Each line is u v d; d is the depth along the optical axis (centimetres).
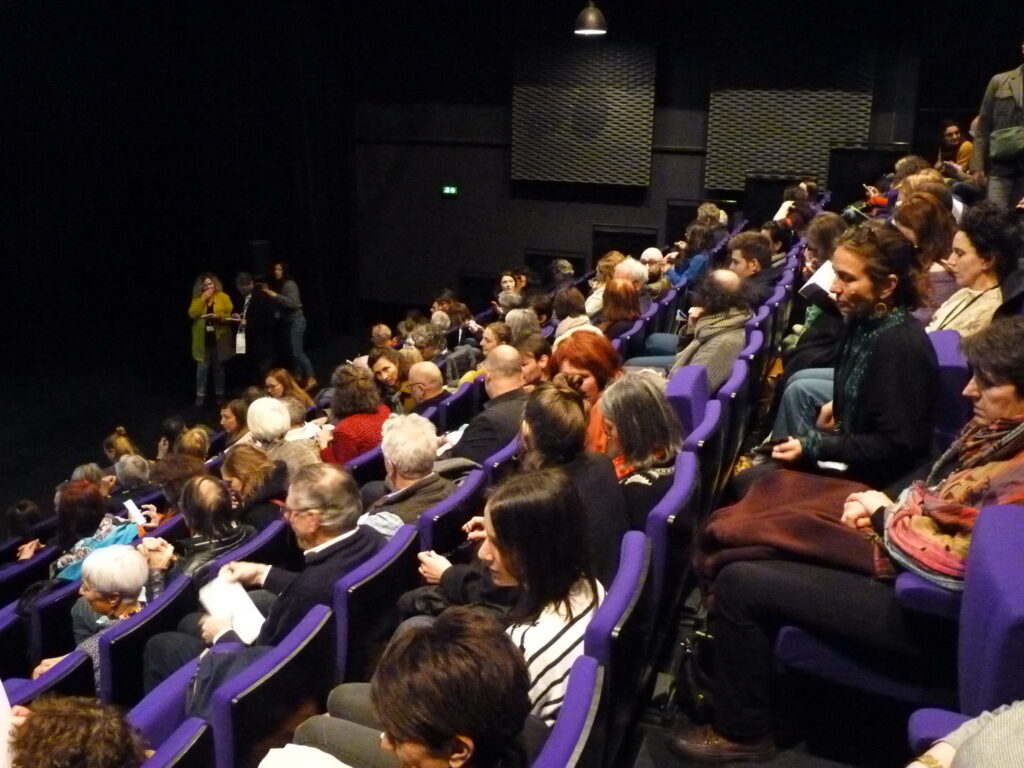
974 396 210
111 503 492
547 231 1188
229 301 984
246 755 208
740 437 375
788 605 216
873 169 931
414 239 1267
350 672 250
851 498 225
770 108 1040
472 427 389
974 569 174
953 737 137
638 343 532
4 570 489
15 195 1112
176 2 1127
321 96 1196
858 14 991
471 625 141
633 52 1082
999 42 969
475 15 1166
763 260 527
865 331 261
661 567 228
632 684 202
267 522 373
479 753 137
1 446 880
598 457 261
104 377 1108
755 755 229
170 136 1209
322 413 672
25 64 1052
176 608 308
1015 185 525
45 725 183
